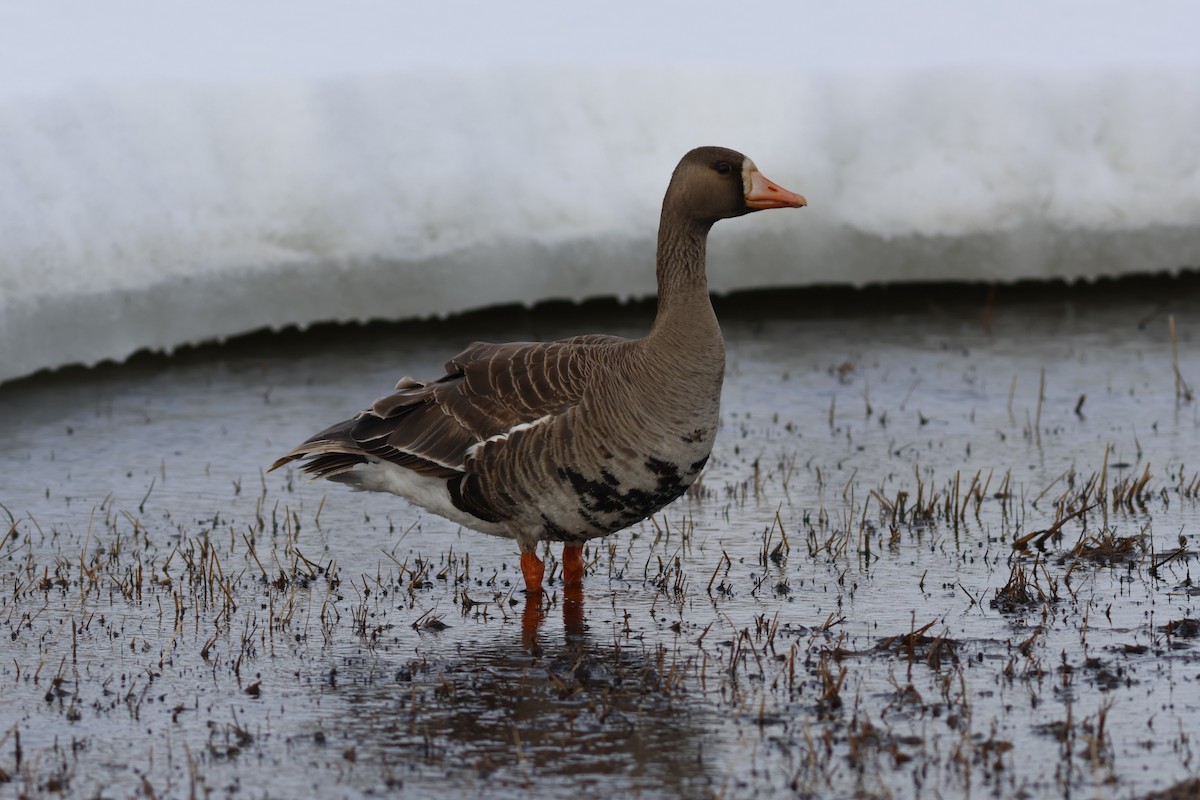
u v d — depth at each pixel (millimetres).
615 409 13375
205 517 17062
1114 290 29547
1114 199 26516
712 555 15602
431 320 27281
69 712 11398
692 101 26000
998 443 19844
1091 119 26906
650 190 25438
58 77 23531
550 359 13875
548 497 13672
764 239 26156
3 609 13898
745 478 18500
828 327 27047
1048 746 10625
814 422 21109
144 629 13391
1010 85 26578
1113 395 22156
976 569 14891
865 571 14906
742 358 24891
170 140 23094
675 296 13734
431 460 14008
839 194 26234
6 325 20469
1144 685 11742
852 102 26328
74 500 17609
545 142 25531
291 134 23906
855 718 10906
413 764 10516
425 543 16328
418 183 24484
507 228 24797
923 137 26484
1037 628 13078
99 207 21953
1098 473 18281
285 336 26234
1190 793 9680
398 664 12539
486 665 12484
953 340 25875
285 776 10336
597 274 25406
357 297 24266
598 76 26031
